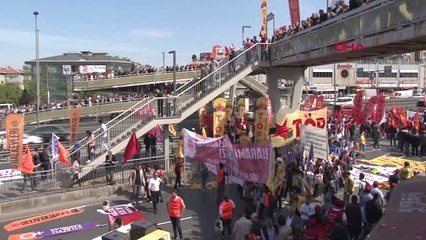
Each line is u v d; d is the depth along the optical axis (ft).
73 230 55.67
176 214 50.08
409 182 26.40
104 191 71.97
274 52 99.35
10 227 57.31
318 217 41.45
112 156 75.56
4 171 82.79
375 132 109.70
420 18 50.62
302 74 105.91
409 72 430.20
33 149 102.99
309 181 60.85
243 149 56.49
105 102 167.63
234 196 68.80
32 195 67.72
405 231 21.12
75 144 81.66
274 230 41.57
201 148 67.82
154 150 94.07
